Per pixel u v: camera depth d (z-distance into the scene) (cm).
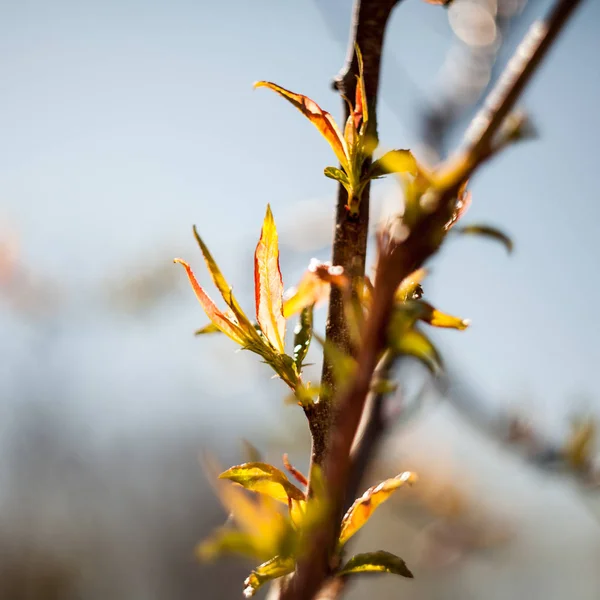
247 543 29
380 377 35
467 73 43
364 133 32
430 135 42
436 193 26
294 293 33
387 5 33
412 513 92
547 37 26
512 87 26
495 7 43
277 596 30
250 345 32
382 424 36
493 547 93
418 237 26
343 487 26
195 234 32
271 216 32
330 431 31
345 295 30
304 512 31
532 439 59
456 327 30
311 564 26
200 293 32
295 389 32
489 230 30
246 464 31
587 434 59
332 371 31
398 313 26
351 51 33
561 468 59
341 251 32
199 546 29
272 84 32
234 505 30
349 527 31
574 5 26
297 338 33
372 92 33
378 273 26
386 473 80
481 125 26
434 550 93
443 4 37
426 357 27
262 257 33
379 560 31
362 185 32
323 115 32
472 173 26
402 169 28
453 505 89
